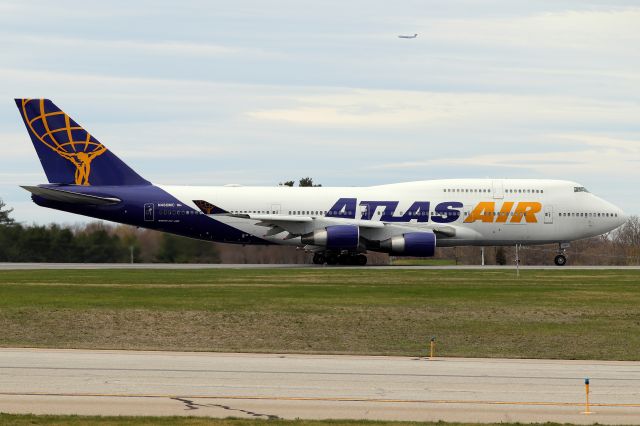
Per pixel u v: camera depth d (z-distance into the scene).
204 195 196.62
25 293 126.69
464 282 149.25
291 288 136.12
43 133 194.00
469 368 71.81
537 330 95.69
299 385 63.69
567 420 54.69
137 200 194.75
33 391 60.50
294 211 196.62
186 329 95.50
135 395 59.78
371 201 197.62
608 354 82.31
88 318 100.81
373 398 59.84
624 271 182.00
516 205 199.62
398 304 114.31
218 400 58.75
